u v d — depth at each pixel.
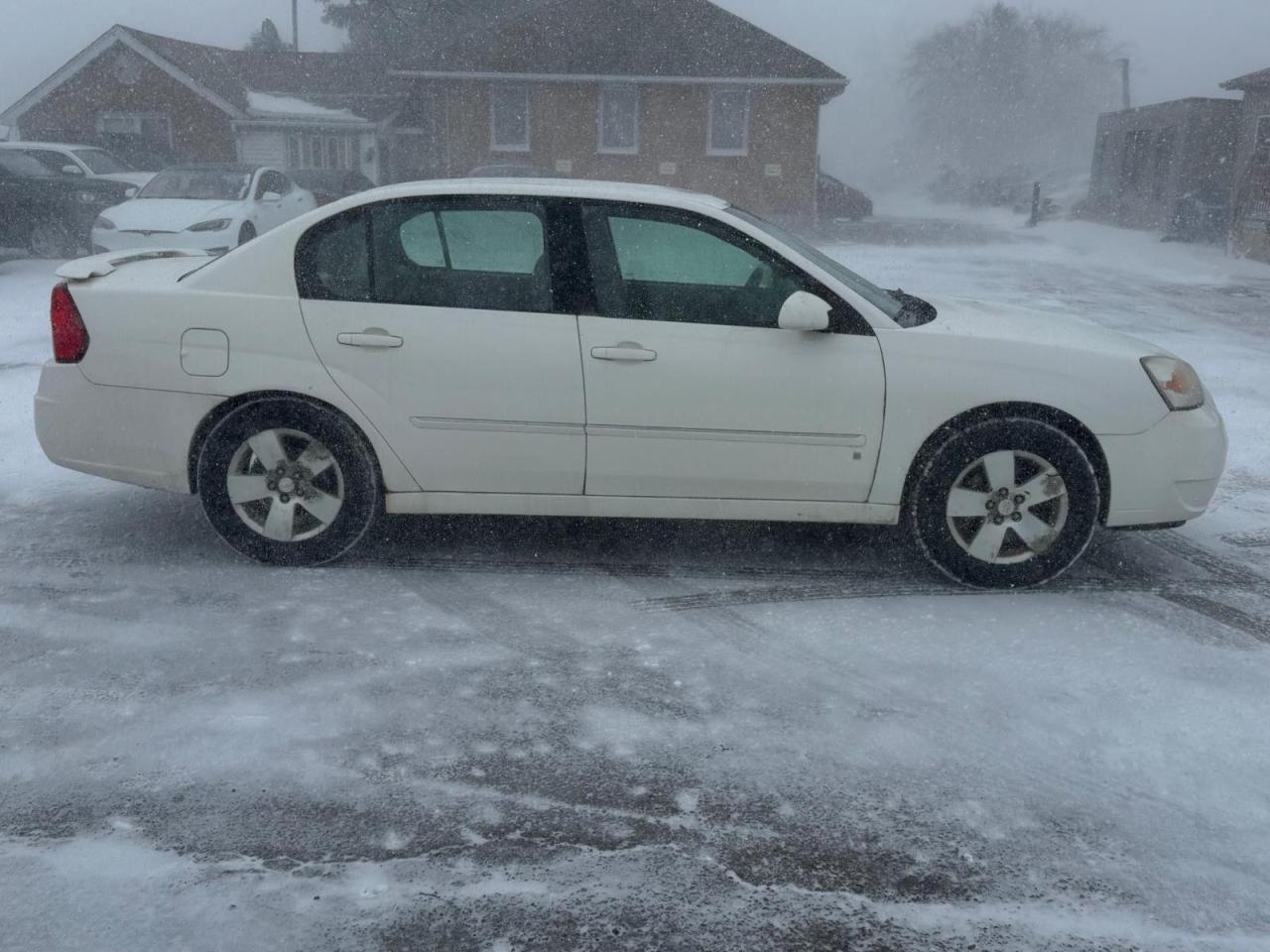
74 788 3.01
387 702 3.51
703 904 2.61
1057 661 3.89
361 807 2.95
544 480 4.50
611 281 4.43
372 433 4.46
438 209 4.47
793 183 30.53
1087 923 2.57
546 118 30.14
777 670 3.79
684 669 3.78
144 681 3.61
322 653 3.85
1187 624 4.24
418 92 33.53
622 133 30.44
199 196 16.20
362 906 2.57
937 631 4.13
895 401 4.38
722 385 4.37
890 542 5.09
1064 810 3.01
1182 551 5.10
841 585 4.57
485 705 3.51
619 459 4.45
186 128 31.53
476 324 4.41
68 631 3.99
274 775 3.09
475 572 4.63
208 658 3.79
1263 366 9.89
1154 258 22.73
